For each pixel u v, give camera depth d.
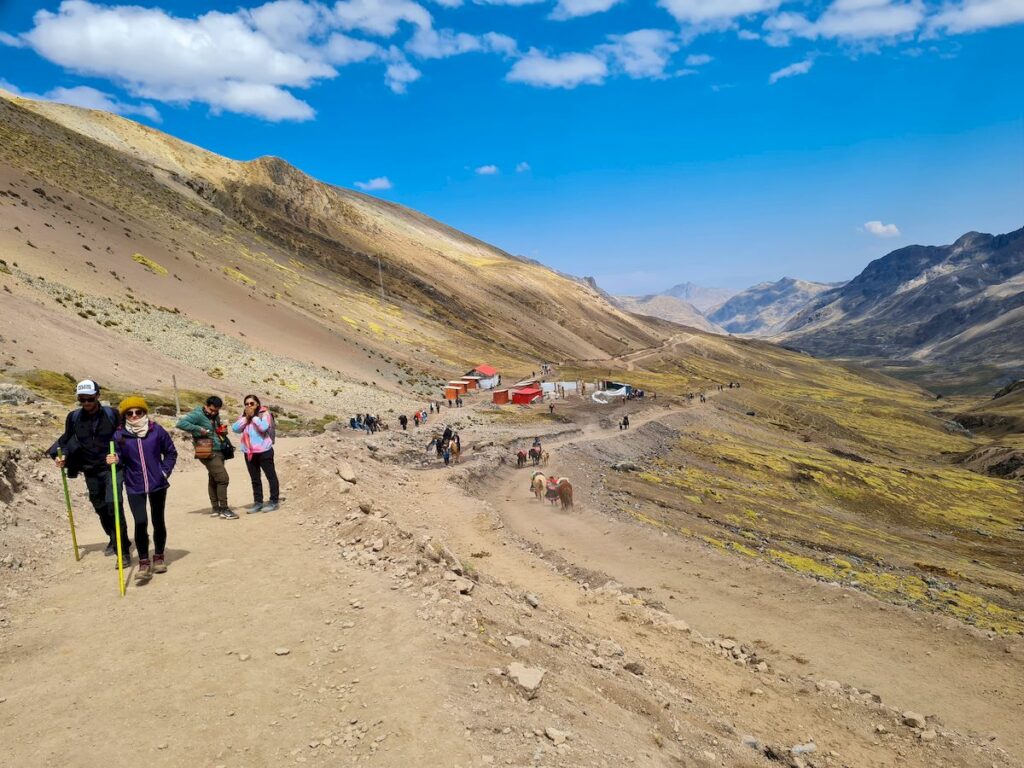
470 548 17.91
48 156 122.94
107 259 85.88
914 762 9.81
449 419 71.00
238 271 124.44
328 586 8.39
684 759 6.67
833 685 12.35
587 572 18.84
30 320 50.09
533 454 44.44
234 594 8.08
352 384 83.94
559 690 6.73
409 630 6.98
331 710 5.46
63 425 21.86
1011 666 14.67
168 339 67.12
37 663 6.20
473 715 5.50
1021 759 10.73
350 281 182.50
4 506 10.31
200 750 4.90
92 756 4.79
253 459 12.42
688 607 17.66
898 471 103.88
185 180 181.88
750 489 61.81
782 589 19.39
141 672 6.06
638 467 53.22
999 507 92.50
